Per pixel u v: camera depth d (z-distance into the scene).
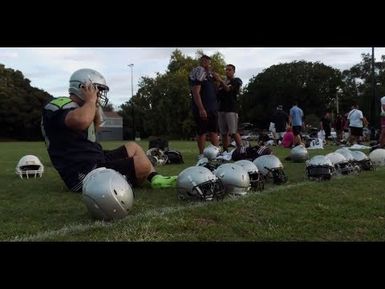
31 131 33.53
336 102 38.84
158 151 4.70
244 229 1.79
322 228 1.84
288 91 40.22
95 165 2.69
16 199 2.54
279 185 2.93
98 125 2.86
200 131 4.67
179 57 30.66
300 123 8.55
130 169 2.72
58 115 2.64
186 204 2.28
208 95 4.66
